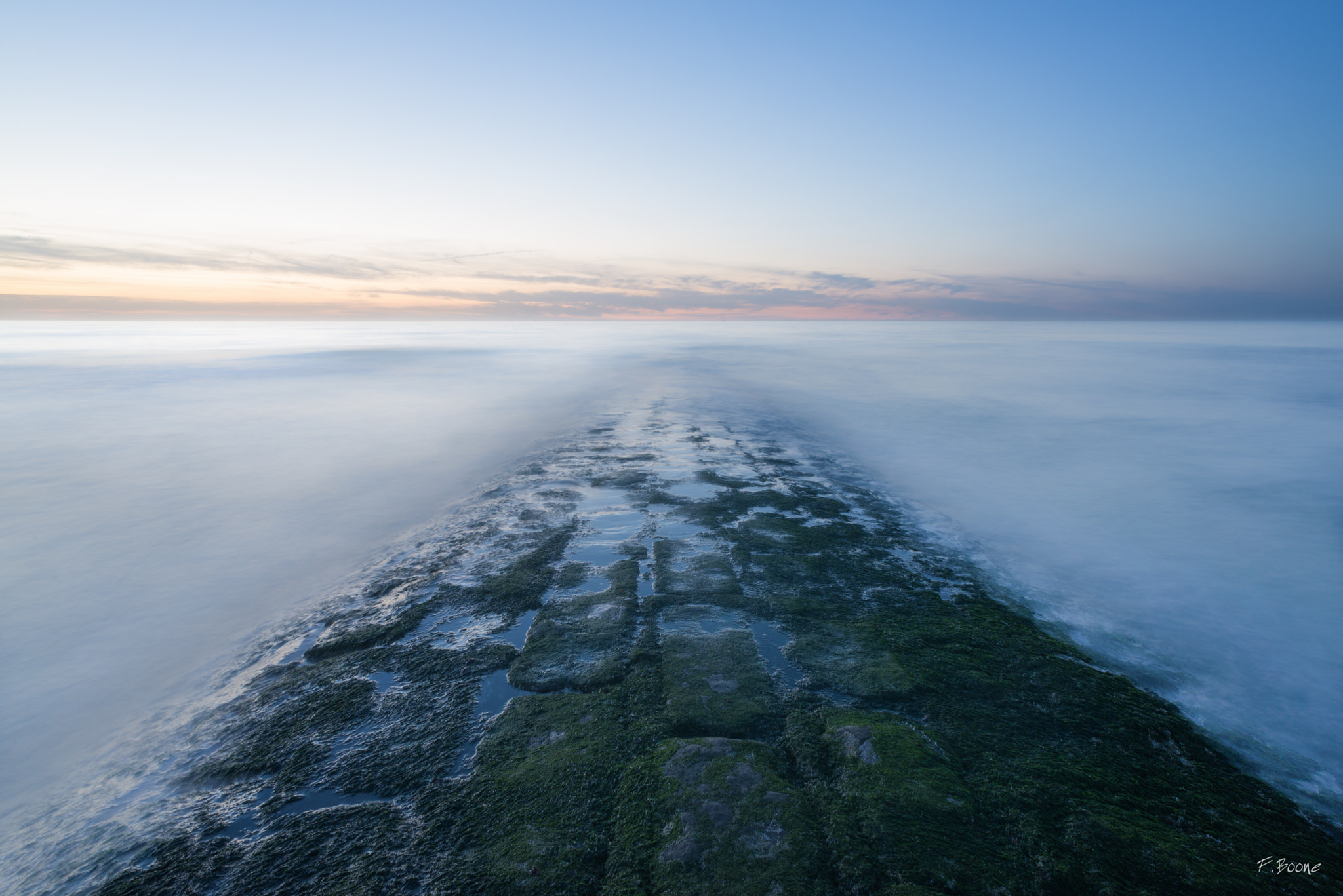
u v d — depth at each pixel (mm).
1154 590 6680
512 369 31953
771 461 11938
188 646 5773
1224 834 3291
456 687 4688
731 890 2822
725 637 5312
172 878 3104
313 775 3809
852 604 6035
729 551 7293
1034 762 3805
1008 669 4914
